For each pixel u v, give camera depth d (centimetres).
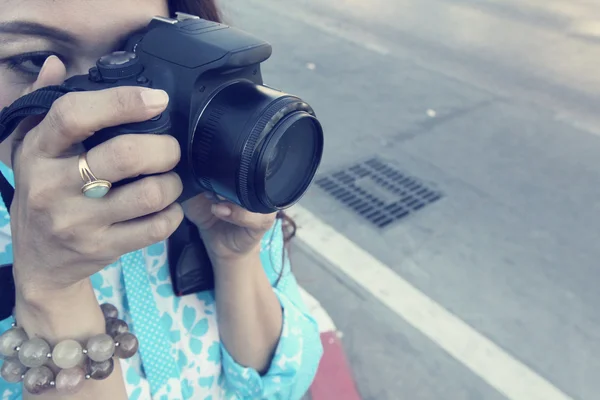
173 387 96
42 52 74
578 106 450
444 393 242
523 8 640
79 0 72
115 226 69
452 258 305
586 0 656
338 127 415
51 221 65
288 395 113
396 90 472
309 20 614
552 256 308
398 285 289
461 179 364
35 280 71
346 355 255
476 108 446
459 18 618
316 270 297
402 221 330
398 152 389
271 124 76
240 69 82
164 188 68
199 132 79
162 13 85
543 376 247
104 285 93
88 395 78
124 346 80
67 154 65
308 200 343
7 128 68
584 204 346
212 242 98
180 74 77
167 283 100
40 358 73
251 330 105
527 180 365
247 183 76
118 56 74
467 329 267
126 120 63
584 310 277
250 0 662
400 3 662
